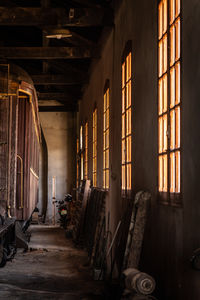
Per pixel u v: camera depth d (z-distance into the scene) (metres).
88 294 6.90
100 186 12.54
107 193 10.85
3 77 11.01
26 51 13.86
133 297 4.28
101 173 12.32
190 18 4.01
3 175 10.81
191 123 3.95
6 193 10.80
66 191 25.42
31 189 12.97
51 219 25.05
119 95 9.01
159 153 5.34
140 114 6.57
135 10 7.16
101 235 10.83
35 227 21.64
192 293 3.86
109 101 10.73
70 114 25.56
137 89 6.85
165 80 5.11
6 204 10.76
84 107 19.48
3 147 10.87
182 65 4.27
